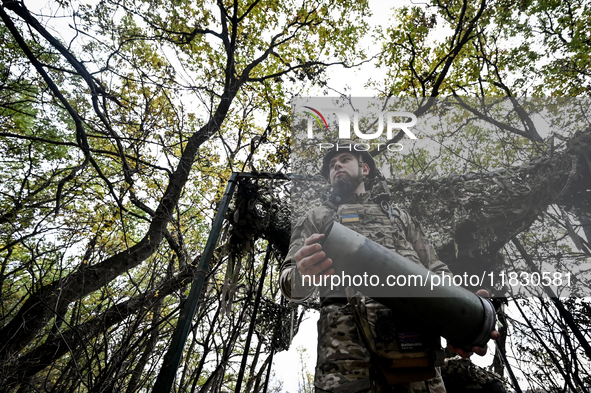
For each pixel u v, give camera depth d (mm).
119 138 3611
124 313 3811
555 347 2625
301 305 3812
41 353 3996
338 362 1041
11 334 3814
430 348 916
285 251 3000
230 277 2732
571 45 5754
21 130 5703
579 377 2477
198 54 6906
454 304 833
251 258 3869
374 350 901
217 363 4820
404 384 1062
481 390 2131
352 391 980
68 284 3947
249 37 7566
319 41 7953
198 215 6055
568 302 2666
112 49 3561
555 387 2600
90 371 3039
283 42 7555
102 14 3623
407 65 6938
